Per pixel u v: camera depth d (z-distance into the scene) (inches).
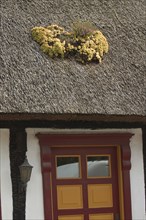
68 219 437.7
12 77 412.5
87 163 448.8
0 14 466.6
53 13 491.2
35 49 442.0
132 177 452.4
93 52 451.2
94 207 445.7
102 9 516.1
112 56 462.6
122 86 438.6
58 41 446.6
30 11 484.4
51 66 431.8
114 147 457.1
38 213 424.8
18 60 426.6
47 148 431.5
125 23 505.4
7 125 425.1
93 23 494.0
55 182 437.7
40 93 409.4
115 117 427.2
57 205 436.1
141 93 438.0
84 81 430.9
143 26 508.1
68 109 406.0
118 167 454.3
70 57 447.5
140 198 452.4
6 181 420.5
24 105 397.4
